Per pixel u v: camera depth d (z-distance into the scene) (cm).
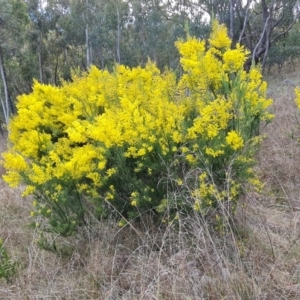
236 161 272
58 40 1936
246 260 250
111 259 273
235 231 279
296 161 396
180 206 283
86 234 300
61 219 293
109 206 299
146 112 288
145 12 2097
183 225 261
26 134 340
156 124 279
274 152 420
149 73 359
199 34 1262
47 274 266
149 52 1912
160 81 313
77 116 356
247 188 312
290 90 946
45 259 291
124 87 338
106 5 2069
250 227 285
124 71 369
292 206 325
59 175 280
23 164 282
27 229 340
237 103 281
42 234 296
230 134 263
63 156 315
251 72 318
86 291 248
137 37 2198
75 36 1967
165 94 305
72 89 359
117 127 278
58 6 1986
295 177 373
